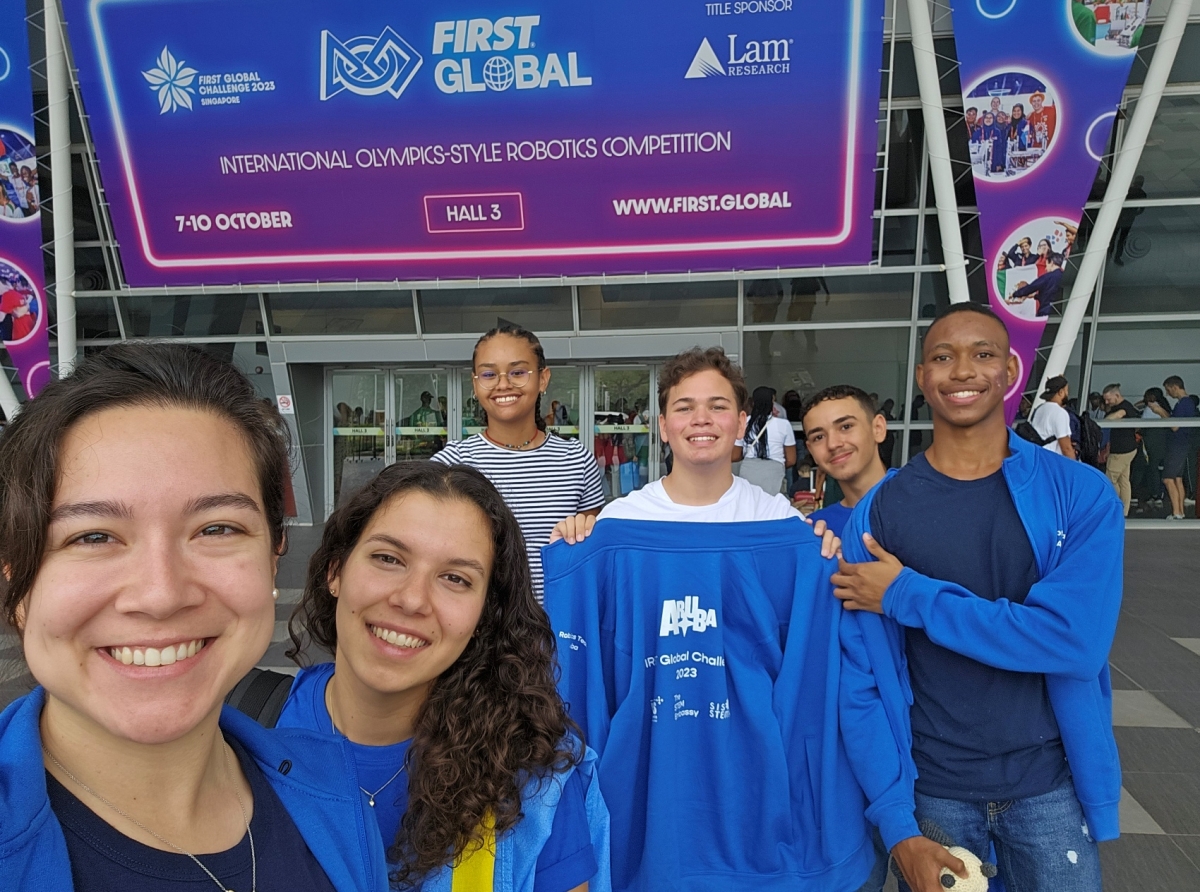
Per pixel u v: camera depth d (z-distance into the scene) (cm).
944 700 185
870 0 683
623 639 200
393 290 951
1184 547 834
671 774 194
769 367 955
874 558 194
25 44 827
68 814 66
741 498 211
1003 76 733
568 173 800
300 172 821
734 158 774
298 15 736
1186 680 455
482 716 117
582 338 959
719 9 700
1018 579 183
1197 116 838
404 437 1062
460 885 112
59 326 938
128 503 64
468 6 723
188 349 74
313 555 137
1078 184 760
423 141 791
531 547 289
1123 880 266
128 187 843
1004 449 195
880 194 882
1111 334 936
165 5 736
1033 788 179
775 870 191
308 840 84
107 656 65
